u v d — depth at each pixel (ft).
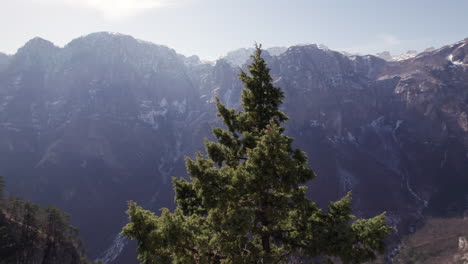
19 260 289.94
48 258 315.78
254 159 41.96
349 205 44.98
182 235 40.11
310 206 46.26
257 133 51.39
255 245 46.88
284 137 49.67
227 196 42.29
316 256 43.93
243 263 43.09
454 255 491.72
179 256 41.75
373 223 41.22
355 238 41.06
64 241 348.38
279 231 48.37
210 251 45.65
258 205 46.50
